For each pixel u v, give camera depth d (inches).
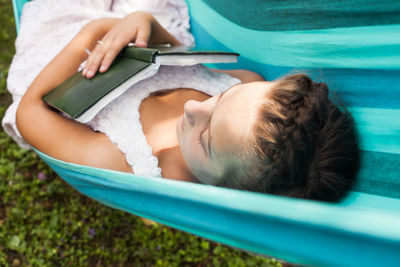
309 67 50.0
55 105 42.3
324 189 33.6
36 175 78.3
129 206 34.6
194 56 42.7
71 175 41.6
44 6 60.9
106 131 42.3
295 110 34.2
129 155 41.4
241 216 22.0
